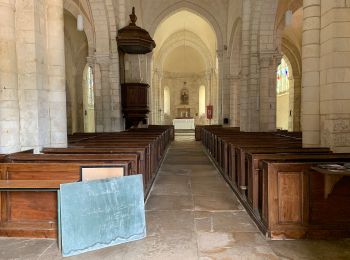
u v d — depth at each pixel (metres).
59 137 8.08
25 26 7.13
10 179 5.25
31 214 4.91
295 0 16.11
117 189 4.62
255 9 14.84
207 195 7.44
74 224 4.25
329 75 6.71
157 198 7.18
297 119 26.42
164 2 24.25
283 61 30.06
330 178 4.46
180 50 38.25
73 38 23.72
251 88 15.60
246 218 5.73
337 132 6.62
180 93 40.78
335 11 6.50
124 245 4.52
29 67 7.20
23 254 4.28
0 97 6.75
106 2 14.96
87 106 27.19
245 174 6.65
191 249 4.39
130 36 14.80
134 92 16.50
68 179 5.15
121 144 8.27
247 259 4.09
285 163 4.70
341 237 4.72
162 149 13.41
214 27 24.58
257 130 15.65
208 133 16.17
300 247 4.43
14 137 6.94
